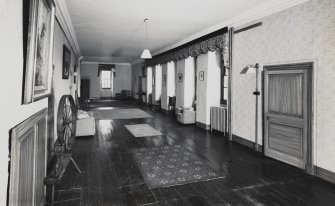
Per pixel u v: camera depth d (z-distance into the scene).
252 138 5.21
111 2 4.68
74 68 10.33
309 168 3.80
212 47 6.61
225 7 4.90
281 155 4.36
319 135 3.66
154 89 13.55
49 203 2.76
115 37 8.25
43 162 2.61
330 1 3.48
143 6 4.89
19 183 1.62
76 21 6.10
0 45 1.31
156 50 11.51
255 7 4.83
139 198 2.91
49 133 4.14
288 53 4.21
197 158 4.48
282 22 4.33
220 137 6.35
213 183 3.38
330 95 3.50
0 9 1.30
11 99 1.51
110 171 3.79
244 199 2.92
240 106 5.60
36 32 1.75
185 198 2.93
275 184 3.38
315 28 3.71
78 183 3.32
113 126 7.78
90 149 5.04
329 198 2.97
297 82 4.05
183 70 9.13
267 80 4.70
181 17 5.66
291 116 4.15
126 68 19.91
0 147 1.32
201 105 7.67
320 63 3.63
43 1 2.06
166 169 3.89
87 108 13.02
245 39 5.35
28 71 1.69
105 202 2.81
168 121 8.91
